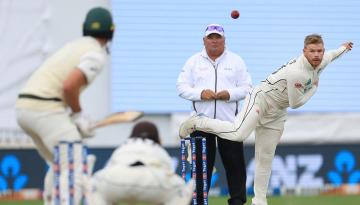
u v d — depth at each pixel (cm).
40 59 5169
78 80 2347
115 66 5234
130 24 5253
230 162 3170
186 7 5297
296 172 5272
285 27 5362
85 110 5191
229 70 3170
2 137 5094
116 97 5234
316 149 5291
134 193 2238
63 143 2350
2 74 5131
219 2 5316
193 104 3189
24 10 5156
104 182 2244
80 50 2416
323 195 5134
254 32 5338
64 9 5188
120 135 5206
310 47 2973
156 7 5272
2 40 5131
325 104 5353
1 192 5044
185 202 2283
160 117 5269
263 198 3200
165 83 5272
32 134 2486
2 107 5122
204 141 2925
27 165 5072
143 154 2256
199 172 3114
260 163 3194
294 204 4375
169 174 2267
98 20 2445
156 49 5269
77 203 2353
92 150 5147
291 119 5312
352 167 5309
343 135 5362
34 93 2403
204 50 3200
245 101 3094
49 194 2569
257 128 3177
